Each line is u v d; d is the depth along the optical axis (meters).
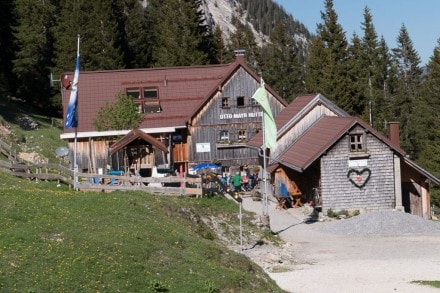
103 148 52.47
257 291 23.66
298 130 51.34
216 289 22.36
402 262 31.44
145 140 41.72
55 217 26.25
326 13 95.31
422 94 94.62
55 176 38.78
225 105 56.88
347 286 27.03
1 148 50.31
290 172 48.12
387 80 98.00
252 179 53.59
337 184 43.78
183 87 58.44
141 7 116.25
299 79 105.50
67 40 78.81
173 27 89.12
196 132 56.22
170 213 33.06
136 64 94.19
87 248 22.91
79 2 82.50
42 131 67.25
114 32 82.31
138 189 37.97
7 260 20.69
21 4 78.25
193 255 25.42
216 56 100.25
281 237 37.66
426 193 48.00
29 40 74.19
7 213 25.23
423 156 78.56
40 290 19.23
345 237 37.97
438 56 90.19
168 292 21.36
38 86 80.38
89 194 32.78
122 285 20.95
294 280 28.25
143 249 24.06
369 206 44.12
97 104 56.03
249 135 56.97
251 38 111.00
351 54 98.75
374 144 44.19
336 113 51.81
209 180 40.75
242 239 34.88
